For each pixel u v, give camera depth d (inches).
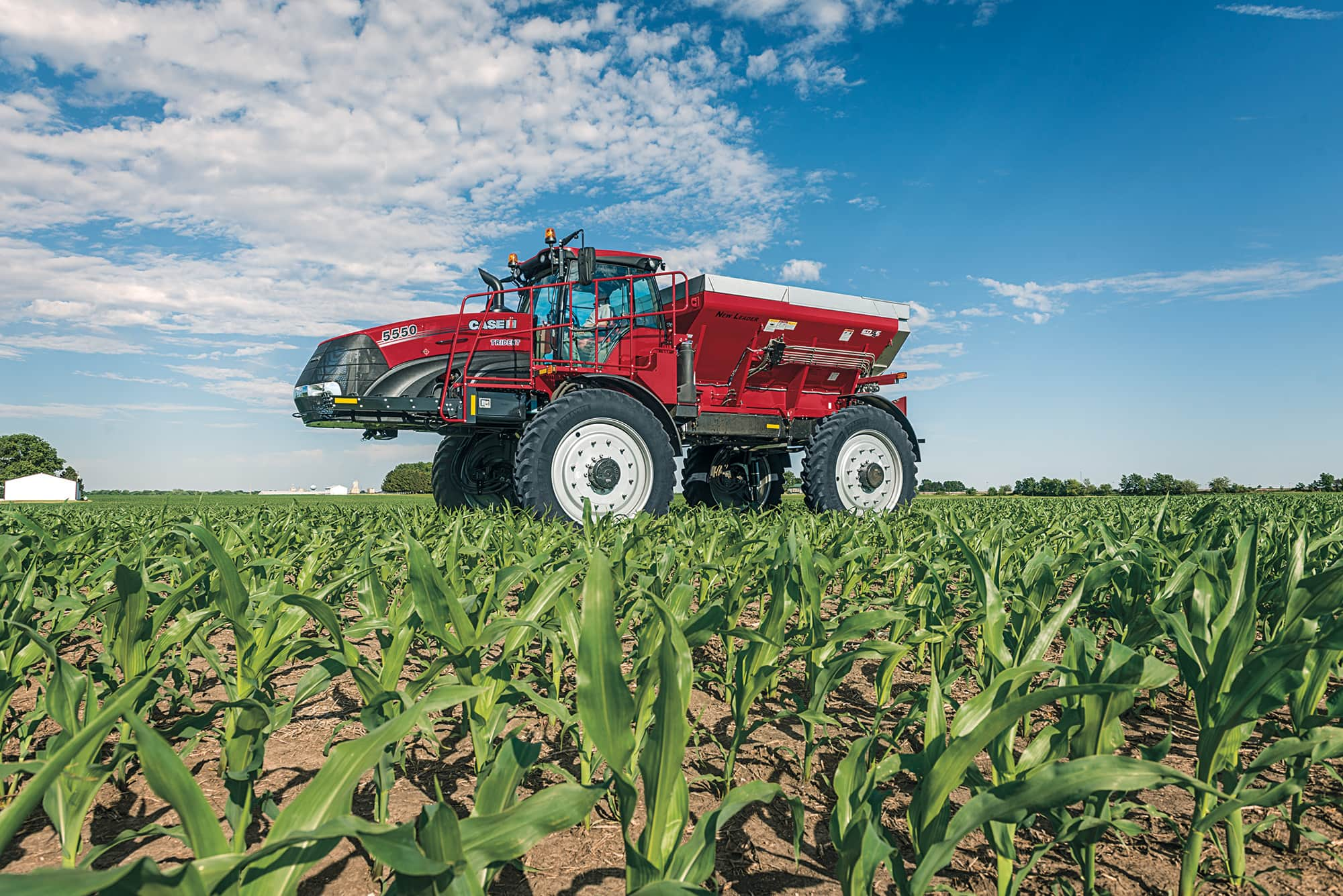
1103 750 49.0
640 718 58.9
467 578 97.3
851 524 155.0
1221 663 52.4
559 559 101.3
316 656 99.0
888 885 49.8
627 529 169.2
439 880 29.5
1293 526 143.5
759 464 361.7
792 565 88.7
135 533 171.9
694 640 69.3
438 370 265.4
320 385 262.1
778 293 311.4
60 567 114.0
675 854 39.3
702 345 303.1
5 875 22.4
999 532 135.1
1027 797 35.1
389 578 122.1
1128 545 104.5
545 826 32.5
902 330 340.2
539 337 270.5
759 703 88.4
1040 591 83.8
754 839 57.4
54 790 49.6
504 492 306.7
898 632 87.2
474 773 67.5
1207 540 111.8
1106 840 56.8
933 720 48.5
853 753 46.1
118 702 29.7
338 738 76.1
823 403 340.8
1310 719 58.8
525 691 64.1
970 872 52.4
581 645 39.0
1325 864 53.2
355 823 27.9
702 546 144.1
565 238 273.1
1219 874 51.2
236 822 50.3
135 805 60.6
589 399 248.4
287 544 141.9
